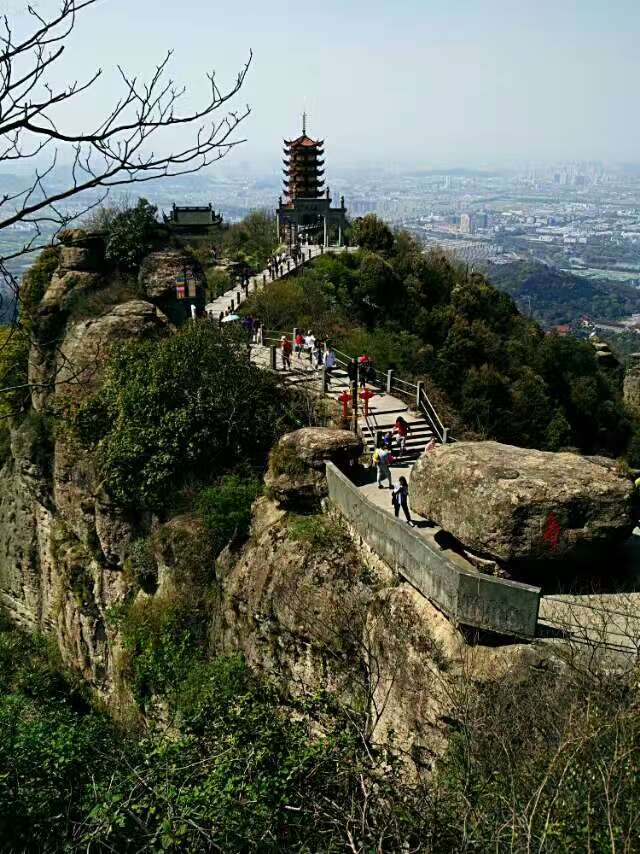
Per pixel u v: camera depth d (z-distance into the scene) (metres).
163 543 24.08
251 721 13.55
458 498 16.27
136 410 26.02
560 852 8.31
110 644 26.88
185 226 63.88
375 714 16.41
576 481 15.55
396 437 25.34
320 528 20.27
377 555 18.34
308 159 87.00
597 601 15.49
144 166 6.61
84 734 17.08
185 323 31.92
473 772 10.82
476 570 16.14
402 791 11.43
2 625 37.00
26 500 35.53
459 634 14.88
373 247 62.09
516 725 11.77
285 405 27.81
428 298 56.78
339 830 10.52
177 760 12.55
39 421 32.91
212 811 10.70
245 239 70.06
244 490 23.69
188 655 22.23
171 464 25.20
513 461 16.48
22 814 14.01
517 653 13.84
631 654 13.14
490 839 8.70
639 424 54.84
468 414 41.75
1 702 22.02
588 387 51.91
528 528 15.23
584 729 8.98
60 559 31.23
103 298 33.81
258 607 19.94
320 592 18.59
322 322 42.59
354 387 25.34
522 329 56.50
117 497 26.61
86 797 13.83
